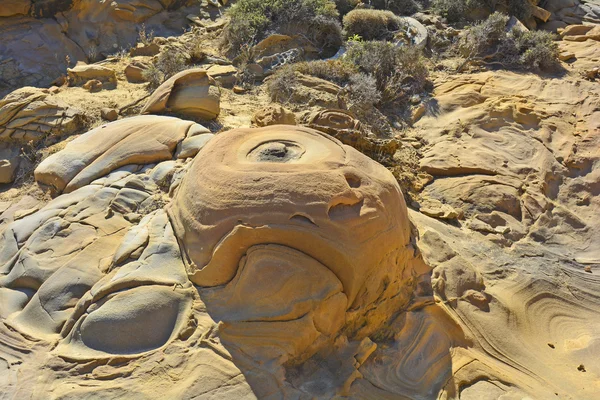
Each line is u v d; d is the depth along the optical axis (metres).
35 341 5.21
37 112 8.88
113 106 9.48
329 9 12.87
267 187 5.23
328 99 10.03
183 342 5.06
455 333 6.04
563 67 12.98
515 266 7.48
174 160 7.24
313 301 5.10
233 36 11.89
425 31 13.25
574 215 8.80
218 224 5.27
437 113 10.70
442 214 8.19
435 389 5.38
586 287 7.46
